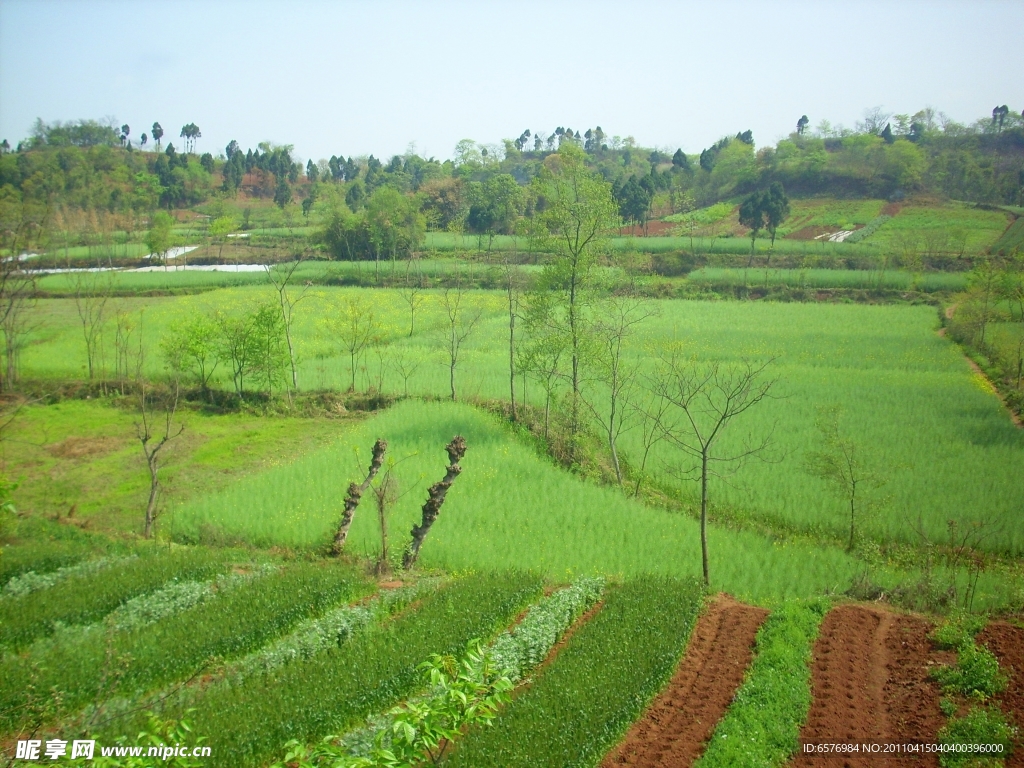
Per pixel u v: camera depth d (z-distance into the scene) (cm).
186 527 2722
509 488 3119
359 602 2114
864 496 3077
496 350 5506
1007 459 3434
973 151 14050
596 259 3931
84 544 2445
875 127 17200
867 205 12244
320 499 2933
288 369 4656
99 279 7331
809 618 2011
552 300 3869
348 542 2611
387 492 2570
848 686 1706
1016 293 5919
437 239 10081
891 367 5178
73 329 5741
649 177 12612
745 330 6353
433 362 5059
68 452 3603
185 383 4462
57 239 8769
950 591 2233
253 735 1395
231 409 4262
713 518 3084
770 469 3422
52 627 1827
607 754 1462
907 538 2825
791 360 5359
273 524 2709
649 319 6775
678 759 1445
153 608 1923
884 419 3978
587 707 1527
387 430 3725
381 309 6681
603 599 2186
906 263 8619
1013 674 1694
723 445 3684
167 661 1666
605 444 3788
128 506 3036
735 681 1741
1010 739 1464
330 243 9500
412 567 2427
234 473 3412
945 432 3775
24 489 3183
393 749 964
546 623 1941
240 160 16088
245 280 7894
